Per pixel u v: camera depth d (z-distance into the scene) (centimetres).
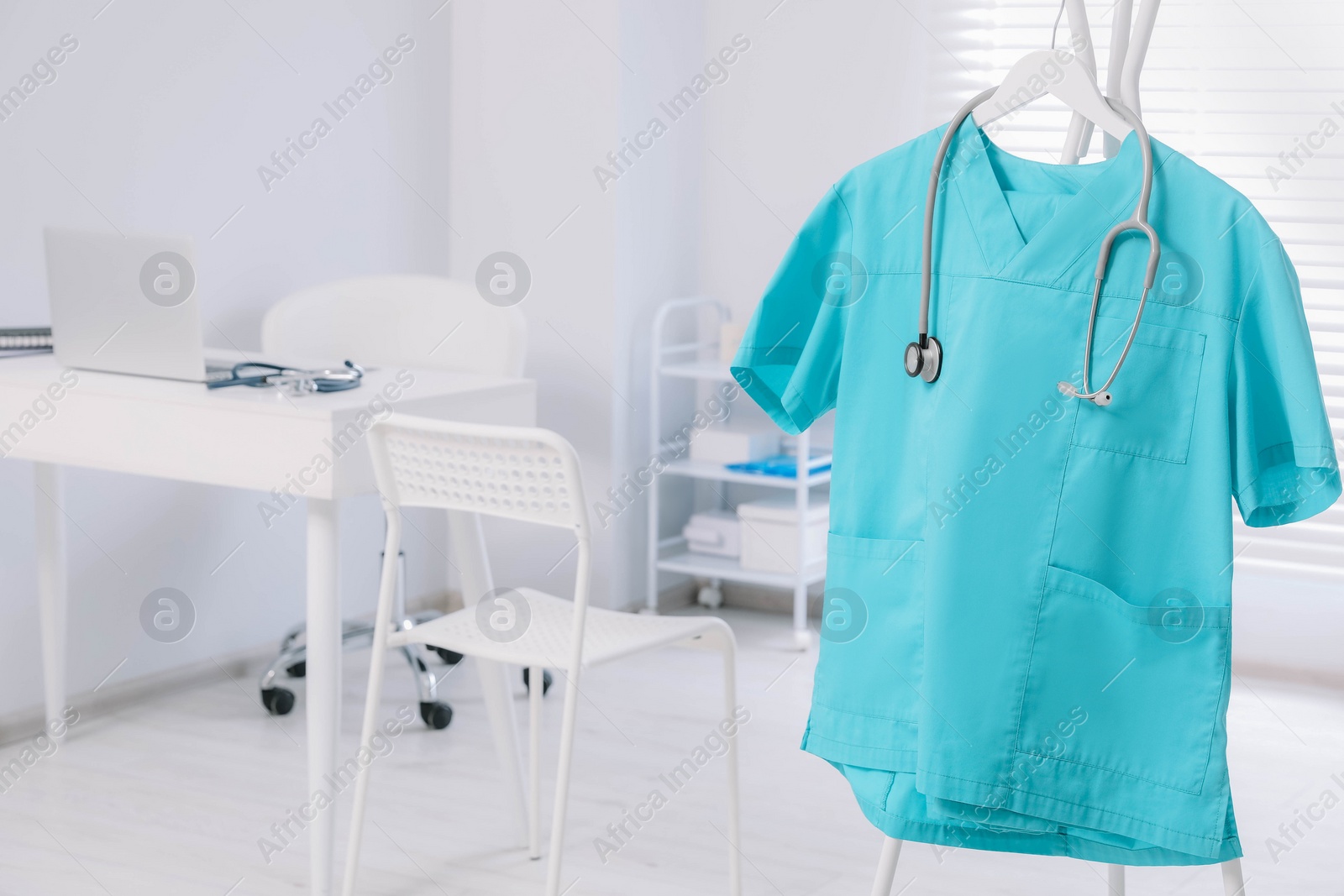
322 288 306
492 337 291
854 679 140
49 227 233
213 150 314
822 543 373
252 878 220
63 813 244
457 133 386
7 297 273
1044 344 127
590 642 193
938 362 132
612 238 367
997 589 129
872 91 378
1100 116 131
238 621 332
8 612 279
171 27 301
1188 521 126
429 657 346
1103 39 347
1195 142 341
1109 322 126
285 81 332
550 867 185
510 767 234
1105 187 127
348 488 204
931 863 231
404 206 374
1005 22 358
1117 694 128
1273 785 270
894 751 137
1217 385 123
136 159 296
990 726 129
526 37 372
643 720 301
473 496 188
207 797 254
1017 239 129
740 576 369
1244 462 125
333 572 203
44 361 250
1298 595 342
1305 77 330
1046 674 128
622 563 383
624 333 375
